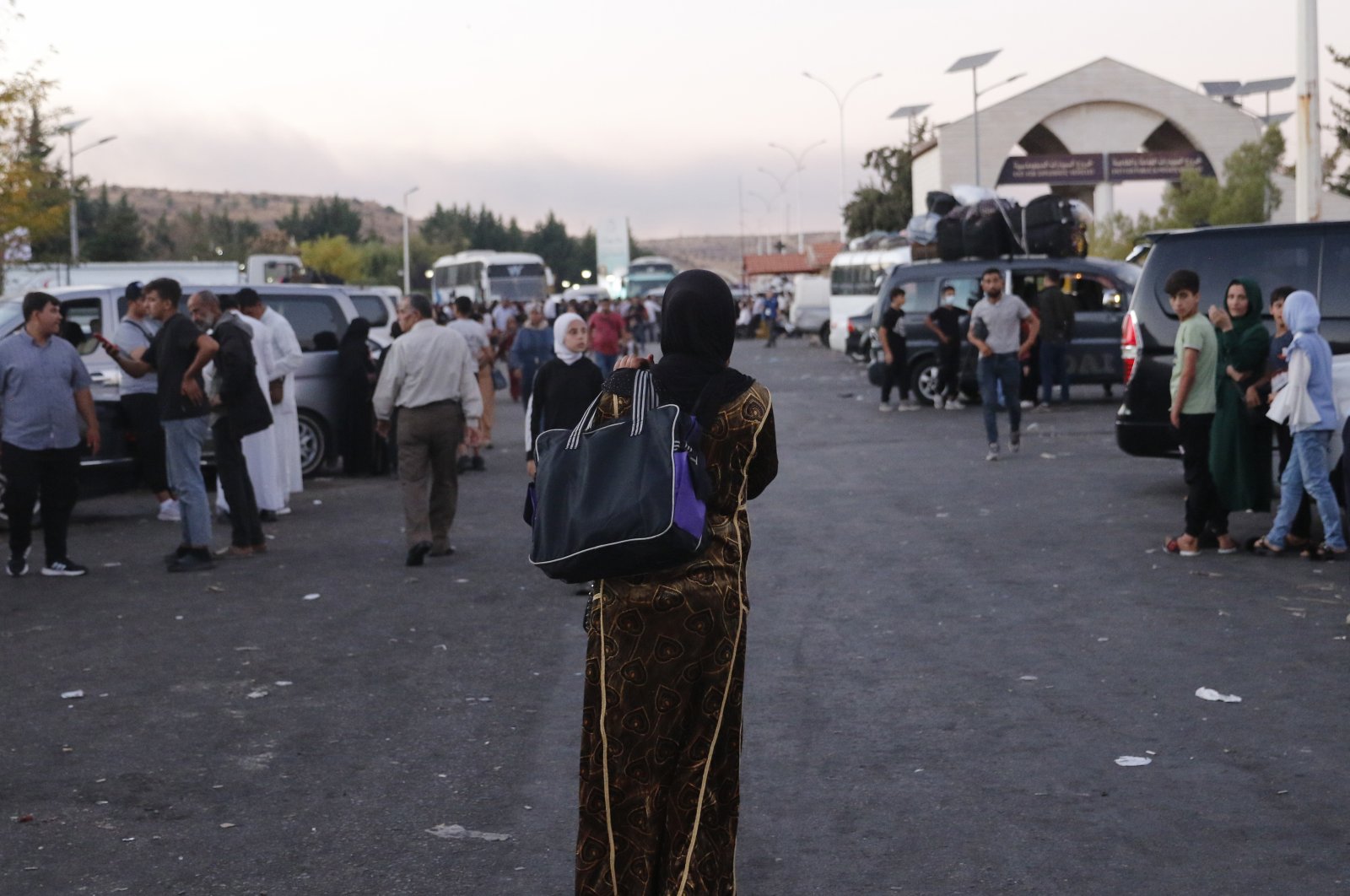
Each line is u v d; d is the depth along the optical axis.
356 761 5.77
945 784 5.32
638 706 3.67
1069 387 23.36
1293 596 8.38
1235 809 4.98
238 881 4.55
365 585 9.52
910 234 29.25
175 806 5.27
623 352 25.42
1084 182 59.88
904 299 22.56
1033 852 4.63
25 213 27.16
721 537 3.76
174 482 10.18
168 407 10.12
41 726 6.35
